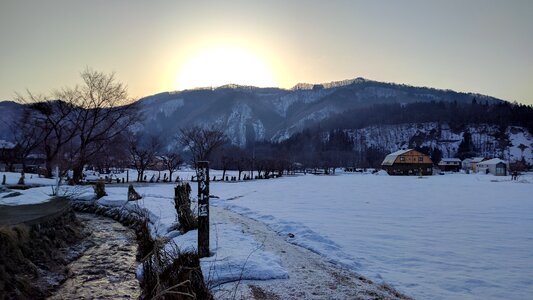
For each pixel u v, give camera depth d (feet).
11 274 27.91
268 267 26.84
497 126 505.66
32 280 29.53
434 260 33.96
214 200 86.63
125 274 32.89
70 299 27.07
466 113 549.95
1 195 59.06
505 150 451.94
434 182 177.37
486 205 78.38
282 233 47.09
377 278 28.55
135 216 57.88
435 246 39.50
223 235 38.63
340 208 72.84
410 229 49.47
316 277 26.96
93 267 35.06
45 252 35.42
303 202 84.58
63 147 149.89
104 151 151.94
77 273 33.14
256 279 25.58
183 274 17.11
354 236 44.52
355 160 441.27
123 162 209.26
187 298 16.19
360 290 24.47
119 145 160.45
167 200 75.72
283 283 25.08
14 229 33.06
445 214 64.28
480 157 405.80
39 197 59.36
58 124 133.59
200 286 17.51
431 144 492.95
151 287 17.87
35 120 135.44
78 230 49.49
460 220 57.47
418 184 159.74
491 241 42.16
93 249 42.37
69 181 112.37
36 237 36.50
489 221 56.75
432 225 52.65
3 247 29.55
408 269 31.12
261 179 213.25
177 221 45.93
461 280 28.09
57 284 30.25
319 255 35.81
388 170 312.71
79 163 131.44
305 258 33.32
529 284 27.27
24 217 39.01
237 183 166.30
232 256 29.07
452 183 168.14
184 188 43.96
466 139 463.42
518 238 43.86
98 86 152.76
